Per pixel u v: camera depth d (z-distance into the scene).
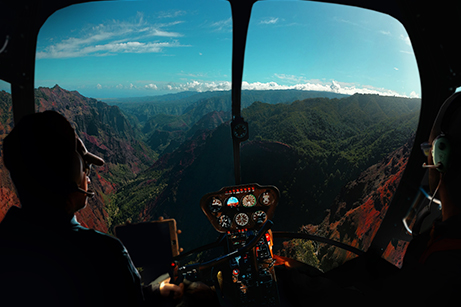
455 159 0.48
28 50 1.99
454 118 0.50
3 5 1.77
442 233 0.48
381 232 2.13
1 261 0.71
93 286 0.71
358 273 1.75
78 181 0.79
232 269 2.42
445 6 1.84
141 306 0.81
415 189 2.13
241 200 2.70
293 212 69.94
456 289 0.41
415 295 0.45
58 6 2.03
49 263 0.71
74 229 0.76
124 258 0.79
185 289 1.03
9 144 0.73
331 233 50.56
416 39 2.07
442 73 2.01
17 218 0.73
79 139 0.85
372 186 50.72
